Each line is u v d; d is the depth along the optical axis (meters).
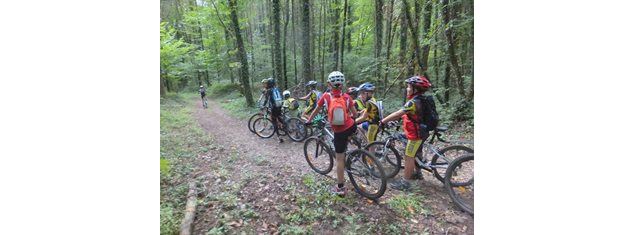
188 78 22.92
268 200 3.13
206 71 20.55
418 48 7.35
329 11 14.09
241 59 10.92
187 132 6.81
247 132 7.11
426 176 3.79
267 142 6.05
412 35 7.29
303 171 4.10
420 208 2.95
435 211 2.92
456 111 6.49
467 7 6.45
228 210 2.90
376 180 3.29
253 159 4.73
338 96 3.15
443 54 7.89
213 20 12.88
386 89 9.85
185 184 3.51
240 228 2.61
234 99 14.59
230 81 20.20
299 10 15.83
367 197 3.16
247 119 8.99
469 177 3.08
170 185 3.46
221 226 2.63
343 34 12.19
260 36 18.88
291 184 3.56
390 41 10.13
